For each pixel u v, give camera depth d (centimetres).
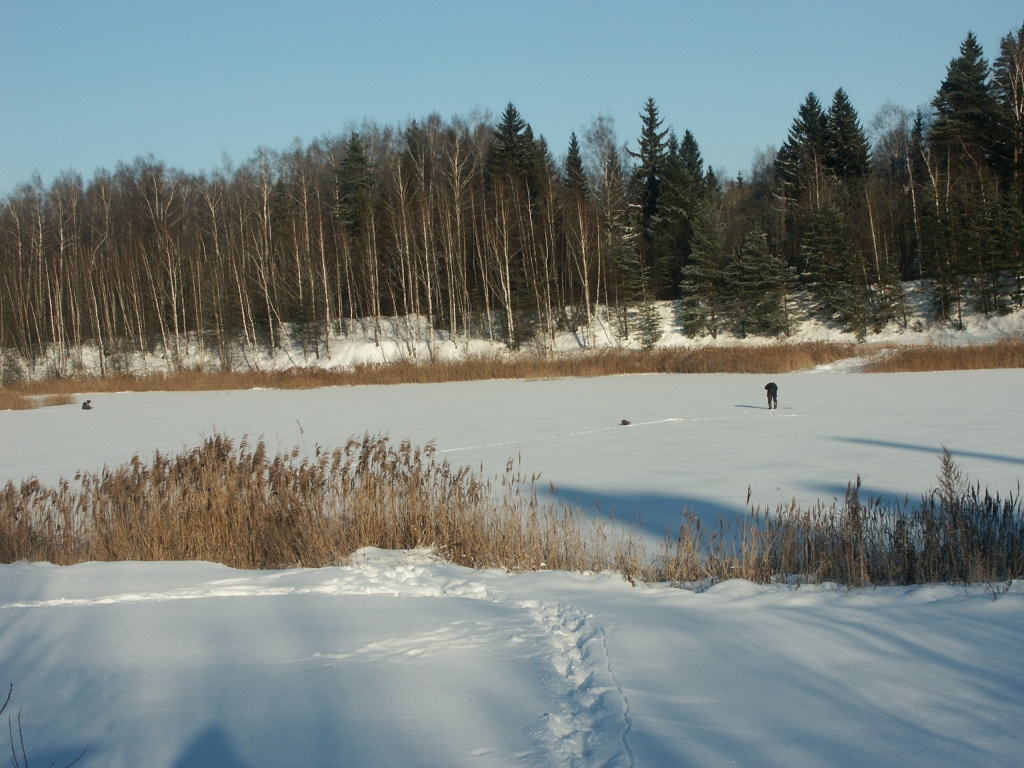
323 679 426
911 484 1035
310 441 1709
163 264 5159
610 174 5338
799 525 711
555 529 752
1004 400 1930
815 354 3406
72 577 703
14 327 5425
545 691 403
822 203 5088
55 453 1716
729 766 314
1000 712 357
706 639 469
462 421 1964
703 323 4831
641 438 1552
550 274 4916
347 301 5581
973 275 4266
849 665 420
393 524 824
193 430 2056
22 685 432
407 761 331
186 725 372
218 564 763
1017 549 644
